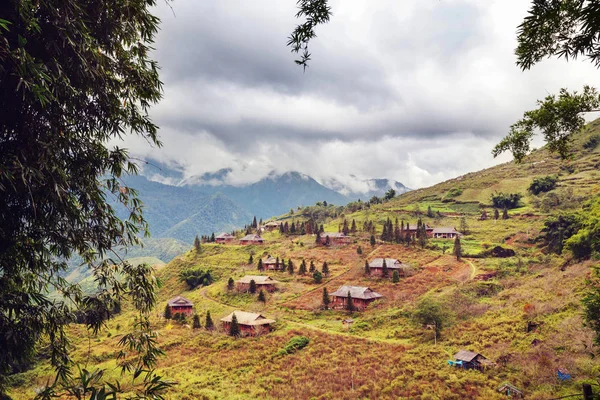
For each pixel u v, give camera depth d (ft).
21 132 26.18
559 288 161.58
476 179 621.72
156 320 247.91
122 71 32.91
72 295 34.14
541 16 22.81
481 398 98.02
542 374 99.40
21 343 28.96
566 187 431.43
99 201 33.01
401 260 325.21
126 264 35.70
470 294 215.92
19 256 29.78
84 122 31.55
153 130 34.88
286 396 124.26
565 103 32.65
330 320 232.73
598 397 33.47
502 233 364.79
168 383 27.20
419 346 158.81
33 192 27.22
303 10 25.81
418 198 606.96
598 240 51.37
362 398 115.34
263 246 441.68
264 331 216.54
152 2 32.86
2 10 23.76
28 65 21.67
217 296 297.53
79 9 26.12
